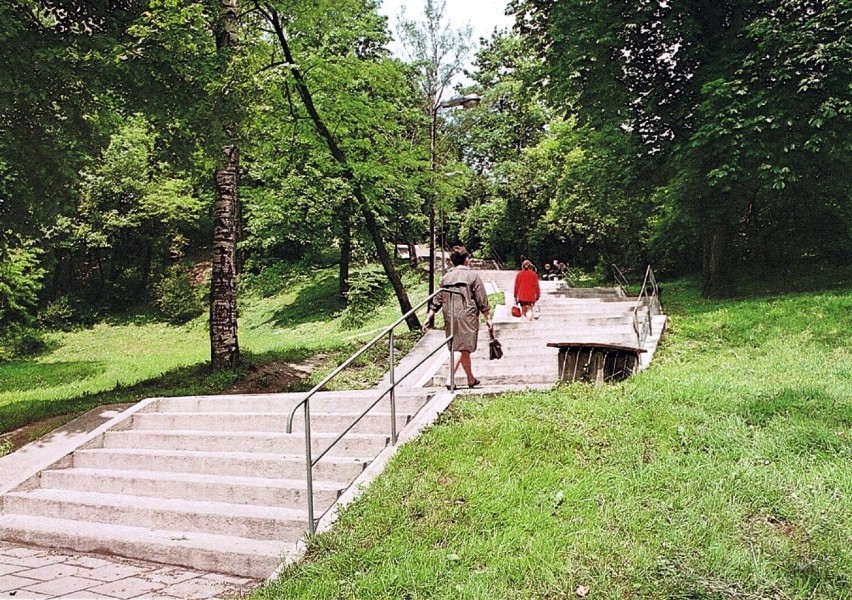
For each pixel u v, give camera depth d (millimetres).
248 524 5523
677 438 6137
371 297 31016
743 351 11109
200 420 7938
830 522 4488
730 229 18328
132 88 9727
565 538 4543
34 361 28234
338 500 5477
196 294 37031
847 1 13945
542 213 37719
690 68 17766
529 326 13914
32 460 7379
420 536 4711
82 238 34438
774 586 3816
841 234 18688
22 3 8992
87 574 5098
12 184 10484
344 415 7254
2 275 24625
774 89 14734
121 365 22266
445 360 11992
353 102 16344
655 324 12953
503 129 41750
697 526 4543
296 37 16094
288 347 17094
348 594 4102
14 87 8688
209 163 12664
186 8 9680
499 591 3932
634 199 21250
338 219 29859
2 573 5137
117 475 6734
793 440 5965
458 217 46875
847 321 11672
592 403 7152
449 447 6082
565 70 18078
